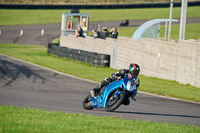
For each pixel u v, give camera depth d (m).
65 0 179.00
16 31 117.62
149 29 67.00
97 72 53.59
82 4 175.50
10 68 52.16
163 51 49.97
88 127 15.07
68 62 66.06
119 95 20.83
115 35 67.88
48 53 77.81
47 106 25.45
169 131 15.55
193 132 15.85
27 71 49.94
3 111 19.56
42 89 35.72
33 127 14.38
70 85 39.44
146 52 53.53
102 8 164.62
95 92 22.28
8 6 160.25
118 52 60.22
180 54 46.50
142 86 40.72
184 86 43.56
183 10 52.31
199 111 26.58
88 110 23.89
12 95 30.78
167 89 39.22
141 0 181.12
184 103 30.53
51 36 110.94
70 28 89.38
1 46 90.94
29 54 77.12
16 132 13.02
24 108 22.12
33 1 176.75
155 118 21.73
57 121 16.64
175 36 97.31
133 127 15.88
